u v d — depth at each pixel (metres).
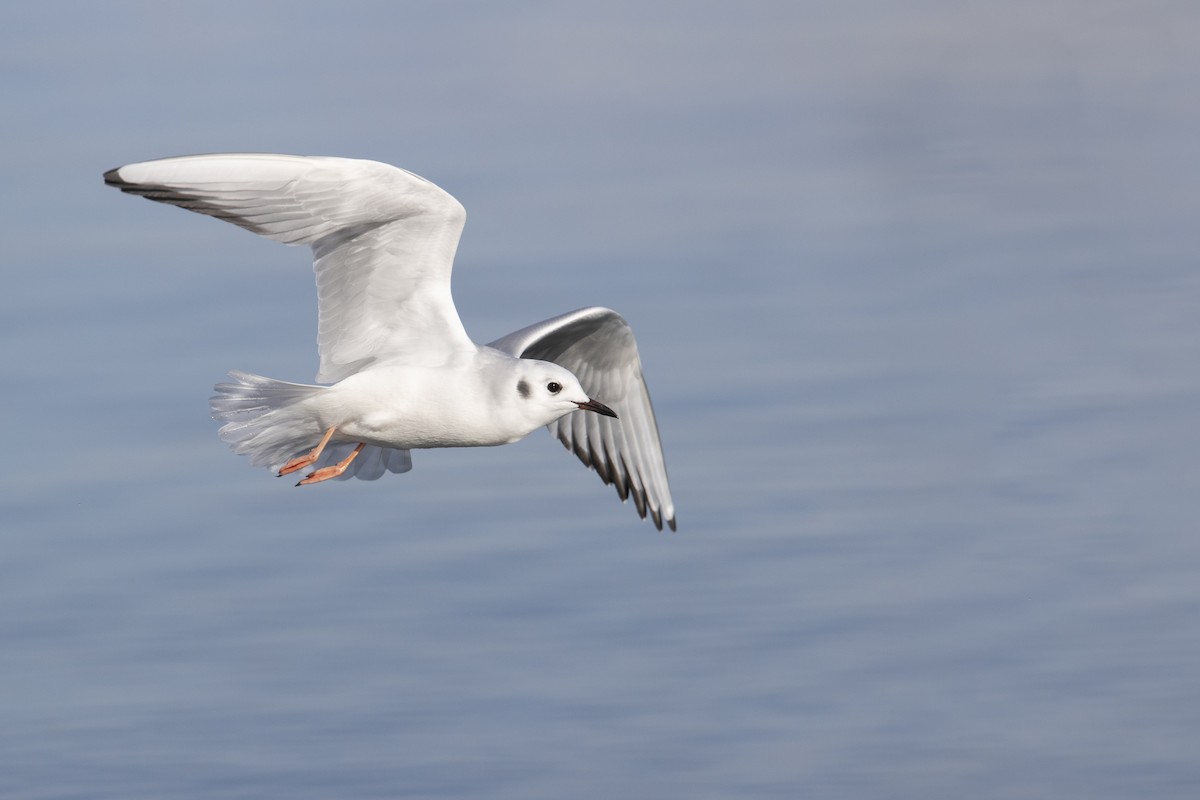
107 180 8.21
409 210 8.48
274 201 8.45
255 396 8.77
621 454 10.34
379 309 8.80
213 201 8.38
